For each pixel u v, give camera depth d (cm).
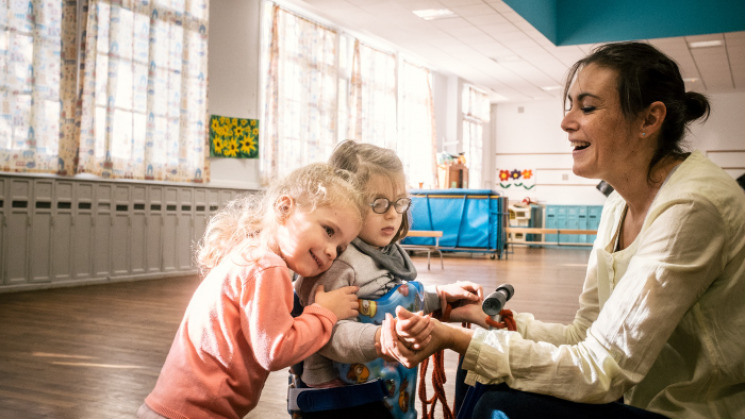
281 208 121
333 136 1032
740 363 106
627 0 1075
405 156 1291
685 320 110
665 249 103
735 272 106
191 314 125
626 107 114
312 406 127
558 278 758
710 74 1314
